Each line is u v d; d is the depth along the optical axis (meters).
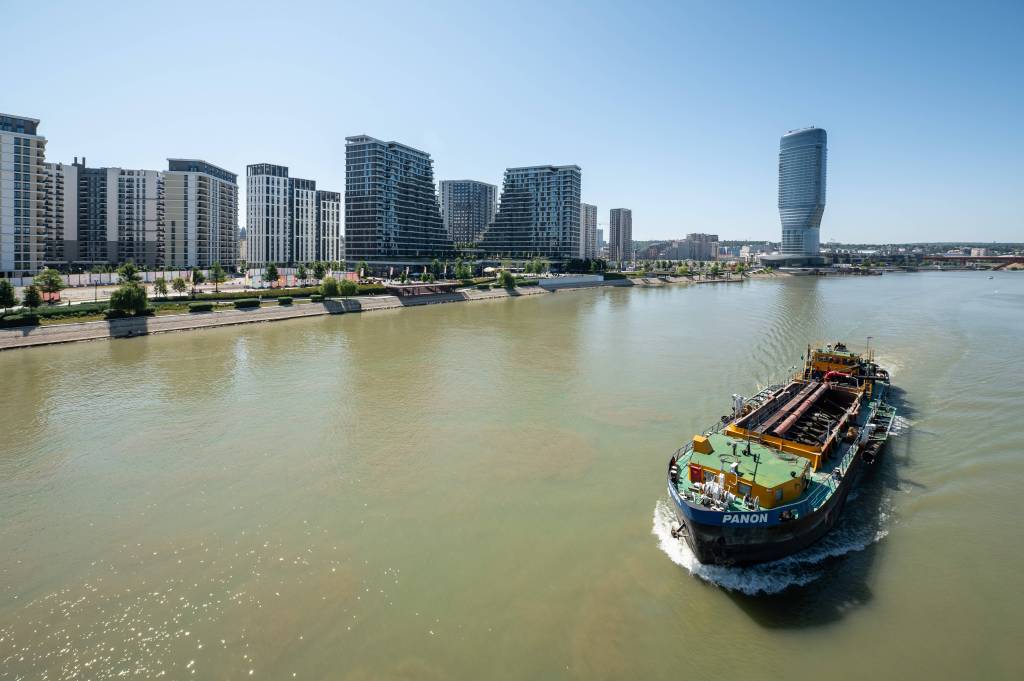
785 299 191.50
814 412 48.59
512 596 29.70
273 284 174.50
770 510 29.97
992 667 24.77
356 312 147.25
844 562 32.06
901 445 48.34
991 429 51.78
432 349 93.06
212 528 36.50
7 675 24.89
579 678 24.53
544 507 38.75
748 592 29.69
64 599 29.80
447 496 40.47
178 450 48.78
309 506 39.19
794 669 24.88
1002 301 177.25
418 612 28.62
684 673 24.70
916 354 86.00
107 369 76.25
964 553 32.81
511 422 55.81
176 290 139.62
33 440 50.78
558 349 93.50
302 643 26.67
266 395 64.88
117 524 37.03
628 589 30.05
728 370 77.50
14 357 83.12
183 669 25.22
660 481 42.59
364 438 51.66
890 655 25.52
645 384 70.00
